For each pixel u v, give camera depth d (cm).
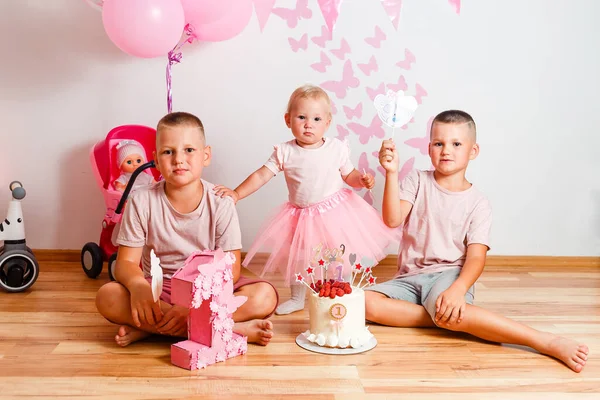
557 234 272
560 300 217
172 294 158
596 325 190
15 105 264
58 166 267
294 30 262
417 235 201
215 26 227
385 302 188
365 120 265
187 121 172
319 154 210
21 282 221
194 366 154
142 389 143
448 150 196
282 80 264
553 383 148
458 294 179
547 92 266
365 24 262
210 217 179
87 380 147
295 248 209
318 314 171
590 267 270
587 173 270
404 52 263
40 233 270
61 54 262
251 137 266
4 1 260
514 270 263
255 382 147
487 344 174
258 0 235
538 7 262
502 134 267
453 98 265
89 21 261
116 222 242
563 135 268
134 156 246
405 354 165
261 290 177
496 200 270
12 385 144
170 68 243
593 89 266
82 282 236
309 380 148
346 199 215
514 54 264
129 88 264
